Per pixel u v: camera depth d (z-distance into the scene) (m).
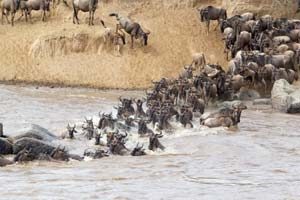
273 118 151.62
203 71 172.75
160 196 83.12
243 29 196.38
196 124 139.50
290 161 106.81
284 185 90.12
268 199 82.50
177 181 91.69
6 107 153.12
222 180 92.62
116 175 94.69
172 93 156.75
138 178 93.06
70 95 173.00
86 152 108.62
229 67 179.75
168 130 130.88
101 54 196.50
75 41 197.62
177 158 108.00
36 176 93.31
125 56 195.75
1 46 197.00
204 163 104.25
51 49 195.88
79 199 81.00
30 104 158.00
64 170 97.69
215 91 165.00
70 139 120.44
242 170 99.69
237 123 139.00
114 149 110.81
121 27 197.62
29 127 117.06
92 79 189.50
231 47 195.12
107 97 171.50
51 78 189.62
